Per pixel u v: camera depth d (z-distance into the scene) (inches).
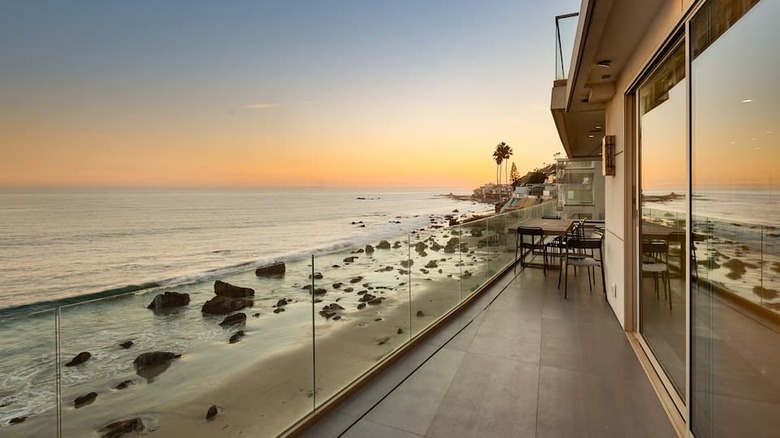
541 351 131.2
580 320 163.3
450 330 153.2
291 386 90.1
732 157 60.5
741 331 60.4
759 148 52.9
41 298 669.3
